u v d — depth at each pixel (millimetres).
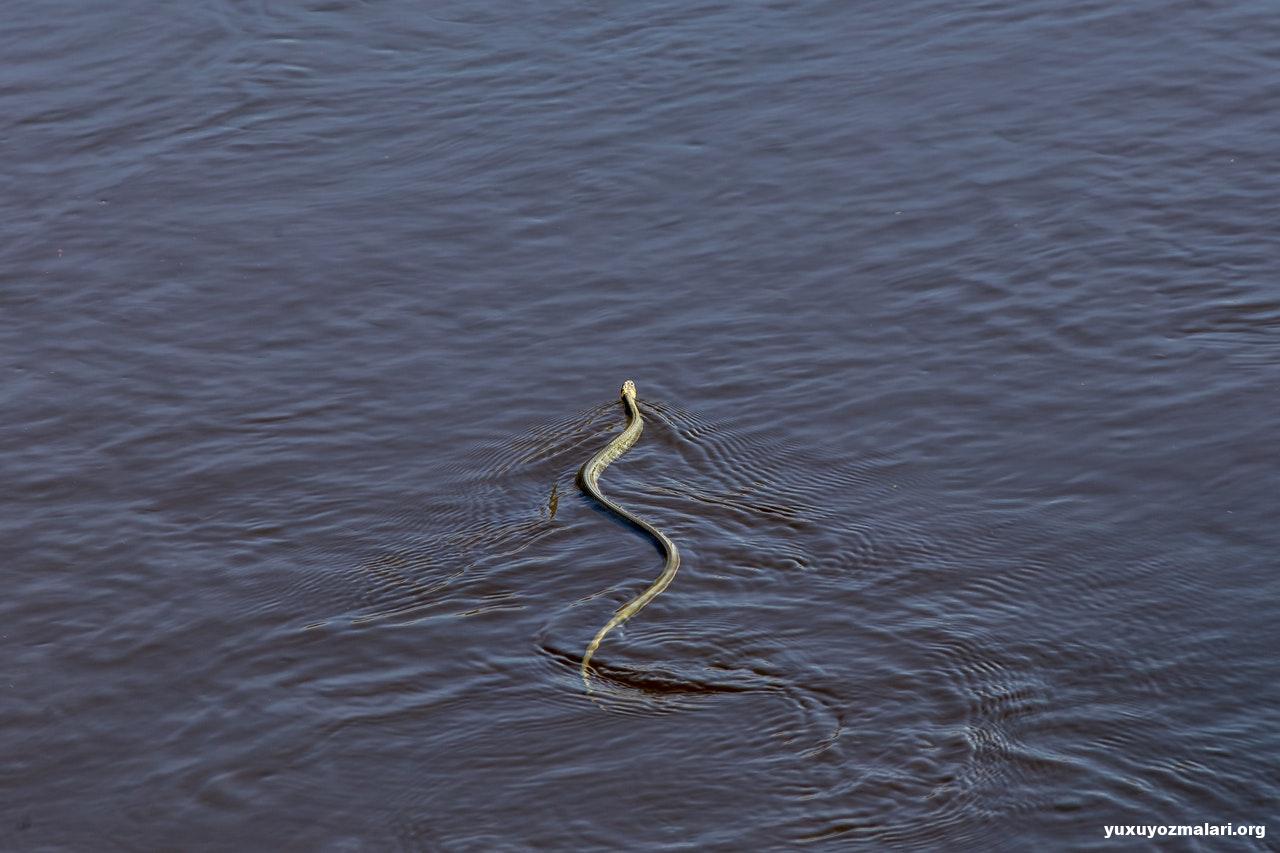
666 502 17531
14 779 13984
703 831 12930
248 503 17906
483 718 14344
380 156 26109
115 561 16984
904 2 30250
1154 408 18500
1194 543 16125
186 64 29562
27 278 23109
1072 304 20781
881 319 20844
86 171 26188
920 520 16859
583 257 22844
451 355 20750
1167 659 14484
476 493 17953
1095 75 27000
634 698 14453
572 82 27984
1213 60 27219
